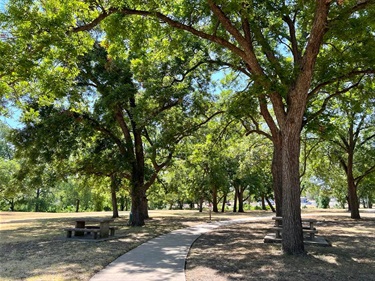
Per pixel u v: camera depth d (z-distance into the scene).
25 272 7.43
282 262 8.43
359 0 9.36
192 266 8.12
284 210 9.73
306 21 11.52
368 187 39.25
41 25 8.18
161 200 53.28
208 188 39.25
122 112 19.86
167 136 18.11
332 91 14.59
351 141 26.42
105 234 13.32
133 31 11.32
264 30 14.57
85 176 23.30
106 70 17.75
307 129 14.80
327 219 25.27
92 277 6.98
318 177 35.56
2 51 7.68
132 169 19.59
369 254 9.62
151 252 10.12
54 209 55.78
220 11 10.19
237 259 8.93
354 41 11.18
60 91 10.31
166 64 16.92
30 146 17.67
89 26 9.82
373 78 12.68
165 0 10.87
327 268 7.81
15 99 11.62
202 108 18.88
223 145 21.11
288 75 10.07
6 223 23.55
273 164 16.48
